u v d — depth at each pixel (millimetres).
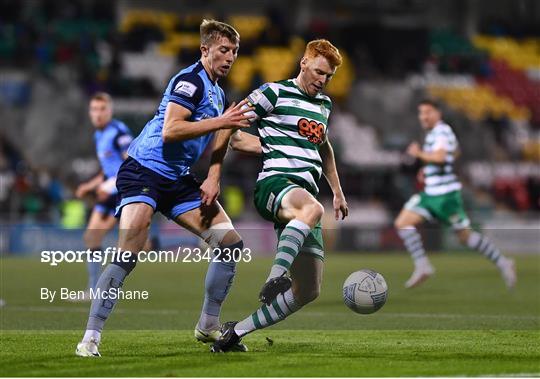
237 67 104875
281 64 106062
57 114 92438
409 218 46812
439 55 115250
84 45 101500
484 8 125625
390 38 111625
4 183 81562
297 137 24547
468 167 99312
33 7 107250
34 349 25188
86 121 93062
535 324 33125
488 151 104688
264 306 24359
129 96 96562
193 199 25141
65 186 87188
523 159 106000
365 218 87875
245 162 88062
